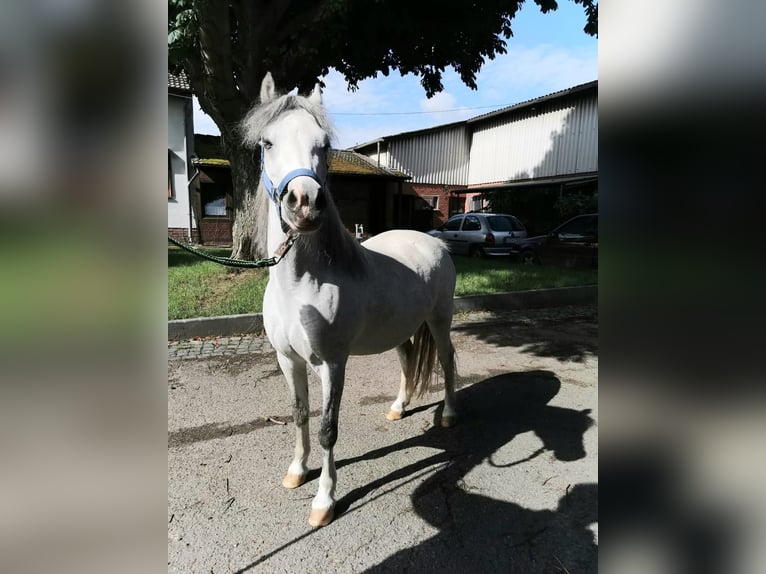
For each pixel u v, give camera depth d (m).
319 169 1.87
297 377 2.43
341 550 2.08
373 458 2.87
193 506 2.36
